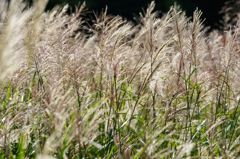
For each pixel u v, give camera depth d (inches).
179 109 142.6
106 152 124.8
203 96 148.9
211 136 129.6
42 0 112.6
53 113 104.7
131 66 170.1
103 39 145.9
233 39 152.4
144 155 109.9
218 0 751.1
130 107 142.3
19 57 125.6
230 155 122.0
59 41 144.0
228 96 171.2
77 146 129.0
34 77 132.0
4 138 119.2
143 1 780.6
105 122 136.3
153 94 142.3
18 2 97.4
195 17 146.6
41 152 109.3
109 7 781.9
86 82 148.6
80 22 172.6
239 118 168.6
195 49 148.8
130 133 134.8
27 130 118.0
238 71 167.5
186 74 156.0
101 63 147.3
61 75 139.2
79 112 114.4
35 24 116.6
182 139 135.7
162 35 166.4
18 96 145.6
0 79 96.0
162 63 144.7
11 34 93.9
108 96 132.6
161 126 138.8
